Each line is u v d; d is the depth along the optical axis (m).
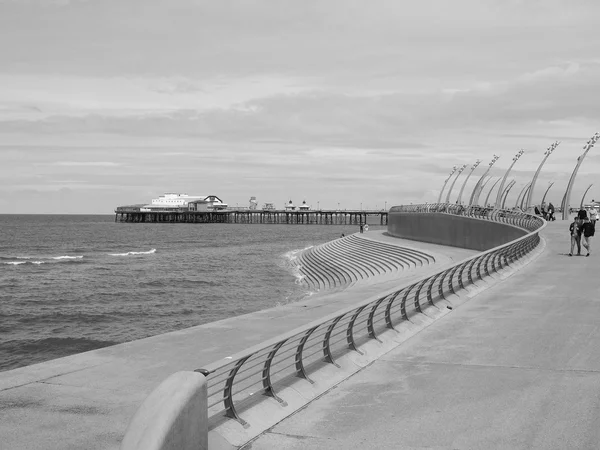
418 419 9.03
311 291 53.50
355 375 11.41
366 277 49.78
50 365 12.72
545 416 9.01
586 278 22.95
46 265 79.94
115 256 96.50
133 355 13.58
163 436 6.25
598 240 40.56
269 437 8.45
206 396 7.24
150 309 44.91
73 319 40.94
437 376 11.19
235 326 17.12
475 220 57.34
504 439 8.20
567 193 68.56
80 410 9.87
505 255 26.47
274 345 9.62
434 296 19.53
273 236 169.88
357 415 9.26
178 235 174.62
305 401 9.84
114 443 8.52
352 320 12.34
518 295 19.64
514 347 13.08
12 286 57.53
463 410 9.37
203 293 53.38
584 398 9.75
